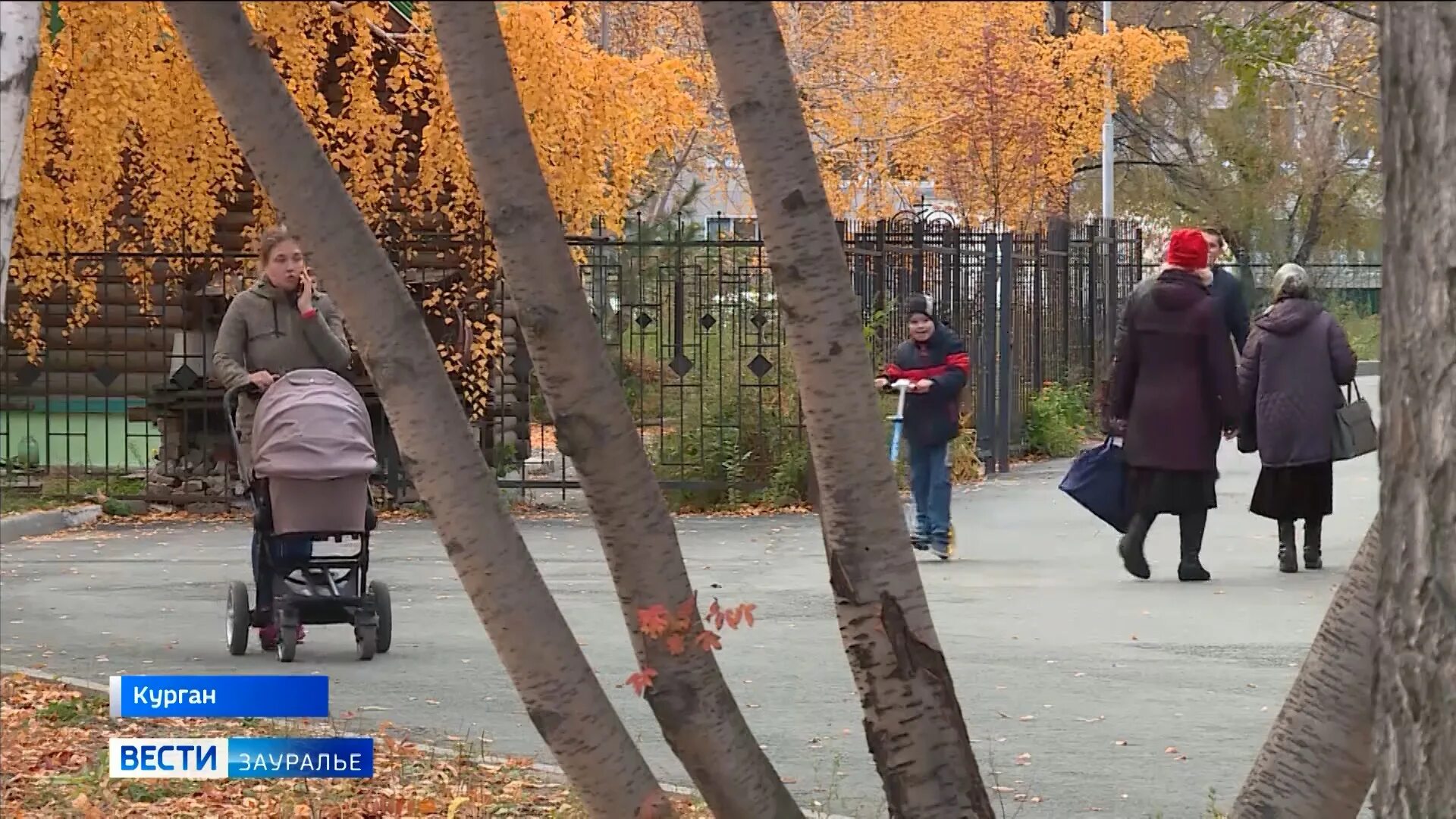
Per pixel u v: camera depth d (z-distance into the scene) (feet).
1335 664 14.70
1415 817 11.32
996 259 81.61
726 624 16.14
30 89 15.08
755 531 62.59
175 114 61.00
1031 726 31.27
